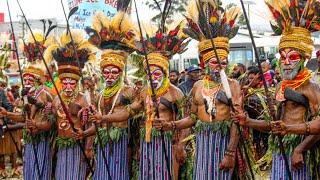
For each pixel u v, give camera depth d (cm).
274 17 532
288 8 519
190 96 629
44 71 782
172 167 656
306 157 518
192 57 1515
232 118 535
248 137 602
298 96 514
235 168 596
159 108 647
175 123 619
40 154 771
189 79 978
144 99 670
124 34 680
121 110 684
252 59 1491
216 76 597
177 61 1555
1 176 1067
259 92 710
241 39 1509
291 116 521
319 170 521
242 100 597
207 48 597
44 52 780
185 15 611
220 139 593
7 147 1050
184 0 645
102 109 700
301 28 517
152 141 653
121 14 685
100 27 688
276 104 532
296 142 521
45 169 771
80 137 693
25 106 767
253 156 611
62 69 726
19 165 1133
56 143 756
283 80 528
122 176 693
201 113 605
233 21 598
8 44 939
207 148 598
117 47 688
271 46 1508
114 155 691
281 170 529
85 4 1066
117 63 685
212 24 593
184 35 655
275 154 536
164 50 653
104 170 694
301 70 518
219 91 593
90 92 756
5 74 1052
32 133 768
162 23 662
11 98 1062
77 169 726
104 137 692
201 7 561
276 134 493
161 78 649
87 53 734
